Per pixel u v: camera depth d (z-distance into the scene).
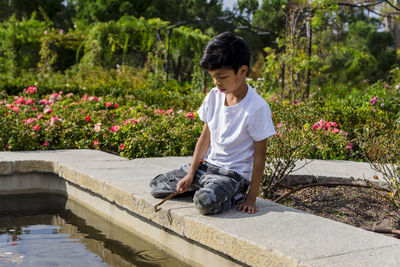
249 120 2.39
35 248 2.45
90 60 15.60
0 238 2.63
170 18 29.33
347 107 6.91
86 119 6.20
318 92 10.76
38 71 17.02
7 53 17.41
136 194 2.80
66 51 27.42
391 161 3.03
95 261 2.26
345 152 5.21
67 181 3.96
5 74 16.62
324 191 3.52
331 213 3.06
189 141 5.36
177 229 2.38
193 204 2.59
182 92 14.24
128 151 5.25
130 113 6.87
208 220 2.24
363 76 16.06
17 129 5.33
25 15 29.52
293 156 3.43
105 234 2.79
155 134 5.40
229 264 2.08
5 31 17.27
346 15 23.66
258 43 29.36
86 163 4.07
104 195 3.19
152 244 2.62
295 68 8.92
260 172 2.43
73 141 5.80
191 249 2.33
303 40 9.45
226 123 2.50
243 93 2.46
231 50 2.22
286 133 3.50
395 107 7.08
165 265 2.24
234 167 2.51
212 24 30.03
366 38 19.44
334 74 17.45
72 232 2.81
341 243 1.93
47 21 18.03
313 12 9.21
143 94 9.91
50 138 5.60
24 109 6.51
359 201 3.26
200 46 15.73
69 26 30.64
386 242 1.96
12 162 4.04
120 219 3.07
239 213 2.40
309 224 2.21
